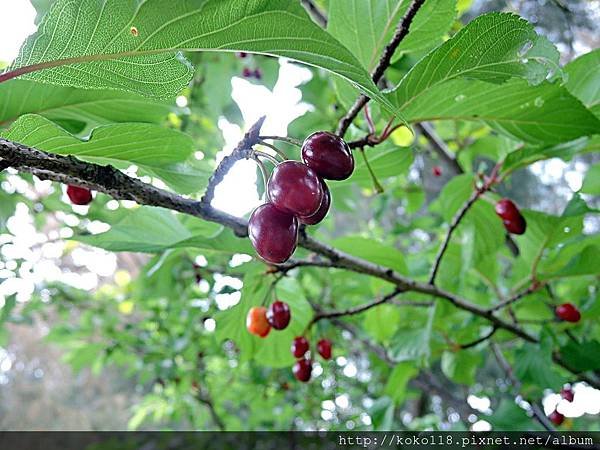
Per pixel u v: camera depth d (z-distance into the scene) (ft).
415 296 0.96
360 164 0.58
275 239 0.36
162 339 1.65
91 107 0.54
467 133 1.12
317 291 1.39
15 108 0.49
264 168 0.38
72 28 0.27
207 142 1.29
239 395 1.74
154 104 0.56
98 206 1.05
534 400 1.03
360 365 2.04
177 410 1.78
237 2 0.26
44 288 1.50
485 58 0.40
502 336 1.03
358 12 0.47
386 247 0.74
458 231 0.92
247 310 0.73
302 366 0.75
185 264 1.29
